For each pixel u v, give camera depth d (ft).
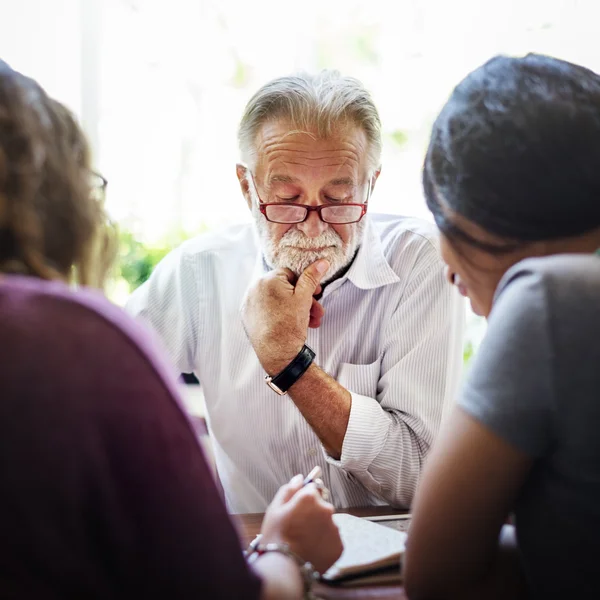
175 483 2.00
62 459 1.85
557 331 2.37
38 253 2.14
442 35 8.57
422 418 4.79
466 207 2.77
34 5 8.05
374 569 3.22
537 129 2.59
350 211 4.76
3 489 1.82
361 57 8.66
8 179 2.07
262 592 2.31
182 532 2.00
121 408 1.93
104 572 1.98
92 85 8.25
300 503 3.02
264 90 4.74
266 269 5.32
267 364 4.60
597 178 2.60
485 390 2.46
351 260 5.10
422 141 8.66
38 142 2.13
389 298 5.15
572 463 2.40
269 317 4.63
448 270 3.17
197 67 8.54
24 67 8.13
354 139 4.66
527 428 2.39
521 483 2.51
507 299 2.51
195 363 5.68
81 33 8.16
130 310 5.55
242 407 5.29
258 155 4.72
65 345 1.90
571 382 2.35
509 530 3.19
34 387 1.85
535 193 2.62
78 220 2.24
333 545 3.03
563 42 8.23
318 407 4.53
